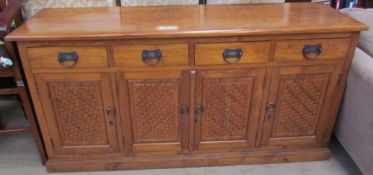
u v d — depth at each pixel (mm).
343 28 1229
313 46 1278
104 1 1658
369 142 1327
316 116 1492
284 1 1752
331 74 1370
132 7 1576
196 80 1328
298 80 1369
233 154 1569
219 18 1368
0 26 1325
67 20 1353
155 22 1310
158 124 1450
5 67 1261
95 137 1476
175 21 1323
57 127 1428
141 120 1432
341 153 1670
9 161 1627
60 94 1333
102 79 1304
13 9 1431
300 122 1504
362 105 1349
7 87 1388
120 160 1541
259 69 1321
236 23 1283
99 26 1261
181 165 1574
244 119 1465
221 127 1482
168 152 1546
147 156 1551
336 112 1497
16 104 2074
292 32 1216
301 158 1607
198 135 1495
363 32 1438
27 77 1277
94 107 1381
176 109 1407
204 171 1564
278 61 1305
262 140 1540
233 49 1257
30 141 1766
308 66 1334
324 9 1535
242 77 1339
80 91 1331
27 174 1545
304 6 1598
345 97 1484
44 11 1513
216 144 1533
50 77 1283
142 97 1364
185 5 1636
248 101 1409
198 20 1336
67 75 1282
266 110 1439
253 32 1200
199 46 1240
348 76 1434
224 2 1723
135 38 1192
